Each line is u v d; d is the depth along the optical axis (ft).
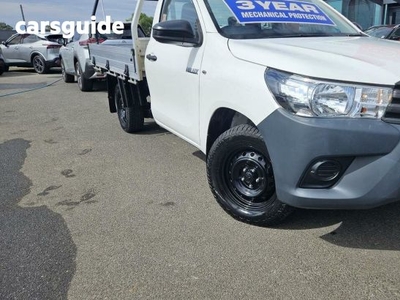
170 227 10.43
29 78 47.73
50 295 7.98
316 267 8.52
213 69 10.30
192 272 8.53
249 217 10.15
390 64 8.16
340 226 10.05
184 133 12.67
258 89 8.73
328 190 8.27
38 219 11.18
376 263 8.55
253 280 8.20
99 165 15.56
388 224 10.06
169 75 12.89
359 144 7.70
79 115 25.38
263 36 10.69
